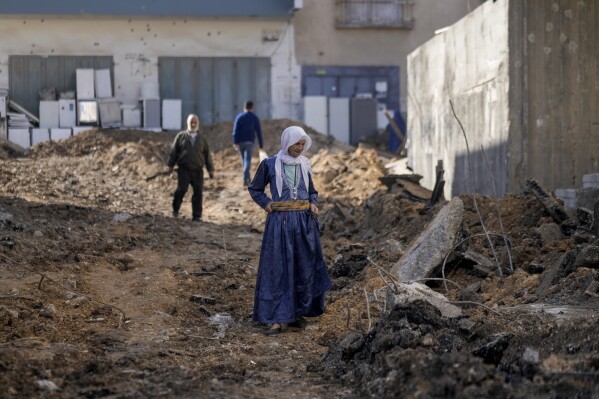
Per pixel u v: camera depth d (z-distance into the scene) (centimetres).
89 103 3098
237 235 1526
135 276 1109
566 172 1417
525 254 1019
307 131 2895
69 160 2392
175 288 1061
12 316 843
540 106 1415
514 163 1412
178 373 698
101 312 922
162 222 1588
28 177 1998
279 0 3228
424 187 1961
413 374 602
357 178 2044
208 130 2883
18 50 3183
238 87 3288
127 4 3164
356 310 923
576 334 649
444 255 992
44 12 3125
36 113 3186
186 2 3180
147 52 3241
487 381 578
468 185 1630
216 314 967
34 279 1016
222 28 3272
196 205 1669
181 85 3259
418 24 3338
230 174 2292
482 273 994
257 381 701
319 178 2120
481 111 1552
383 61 3338
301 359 784
